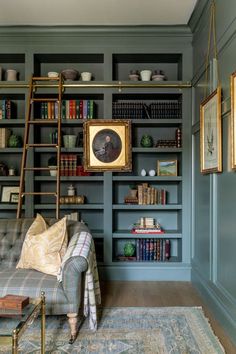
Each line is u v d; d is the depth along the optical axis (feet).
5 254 8.56
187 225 11.73
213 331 7.54
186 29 11.50
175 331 7.50
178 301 9.52
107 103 11.93
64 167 12.03
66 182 12.91
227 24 7.63
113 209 12.17
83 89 11.86
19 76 12.90
